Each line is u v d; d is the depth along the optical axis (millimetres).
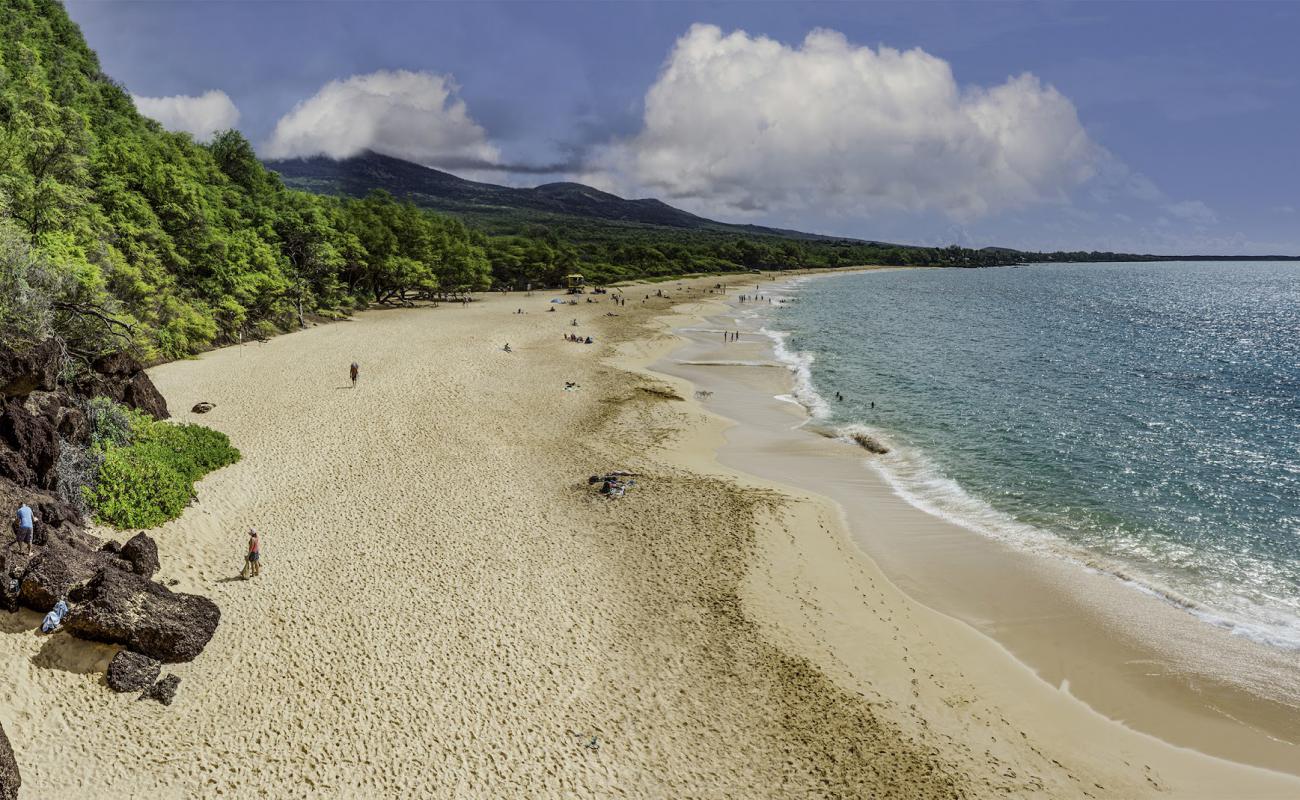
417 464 34938
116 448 27938
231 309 61938
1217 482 36562
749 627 22750
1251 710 19297
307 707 17828
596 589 24438
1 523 19641
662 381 58281
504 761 16641
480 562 25625
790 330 94812
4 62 54594
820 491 35000
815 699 19500
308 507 29016
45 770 15078
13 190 37594
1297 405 53125
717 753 17391
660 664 20656
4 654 17250
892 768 17125
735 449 41188
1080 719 19109
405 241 111625
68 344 31984
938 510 33000
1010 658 21797
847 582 26047
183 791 15164
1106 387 59469
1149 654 21859
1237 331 102812
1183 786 16766
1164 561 28016
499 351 67000
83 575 19484
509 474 34594
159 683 17828
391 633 21000
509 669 19891
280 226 81875
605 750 17234
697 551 27641
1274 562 27828
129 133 68562
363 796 15398
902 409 51250
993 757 17641
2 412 22344
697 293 154250
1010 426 46938
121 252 48938
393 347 65688
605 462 37438
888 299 149625
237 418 39781
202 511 27125
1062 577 26672
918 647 22188
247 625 20719
